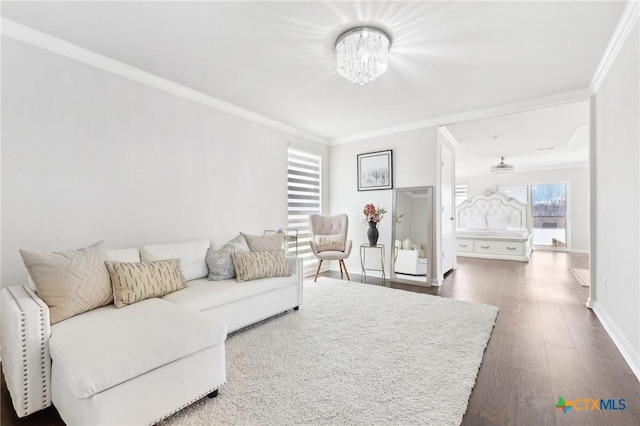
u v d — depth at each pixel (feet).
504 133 16.03
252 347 7.38
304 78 9.75
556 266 18.69
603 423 4.79
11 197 6.98
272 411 5.05
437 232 13.97
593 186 10.10
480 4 6.26
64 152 7.75
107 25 6.97
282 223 14.48
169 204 10.01
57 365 4.62
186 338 5.02
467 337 7.86
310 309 10.20
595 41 7.55
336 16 6.70
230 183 12.05
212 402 5.31
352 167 16.83
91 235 8.21
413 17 6.72
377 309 10.18
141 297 6.80
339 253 14.20
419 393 5.49
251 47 7.93
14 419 4.93
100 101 8.41
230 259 9.29
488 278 15.25
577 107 12.08
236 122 12.34
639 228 6.35
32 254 5.71
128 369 4.31
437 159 14.01
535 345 7.50
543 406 5.19
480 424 4.77
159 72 9.29
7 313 5.16
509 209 25.93
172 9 6.42
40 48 7.36
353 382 5.85
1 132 6.85
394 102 11.84
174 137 10.16
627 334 6.97
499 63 8.73
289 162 15.28
